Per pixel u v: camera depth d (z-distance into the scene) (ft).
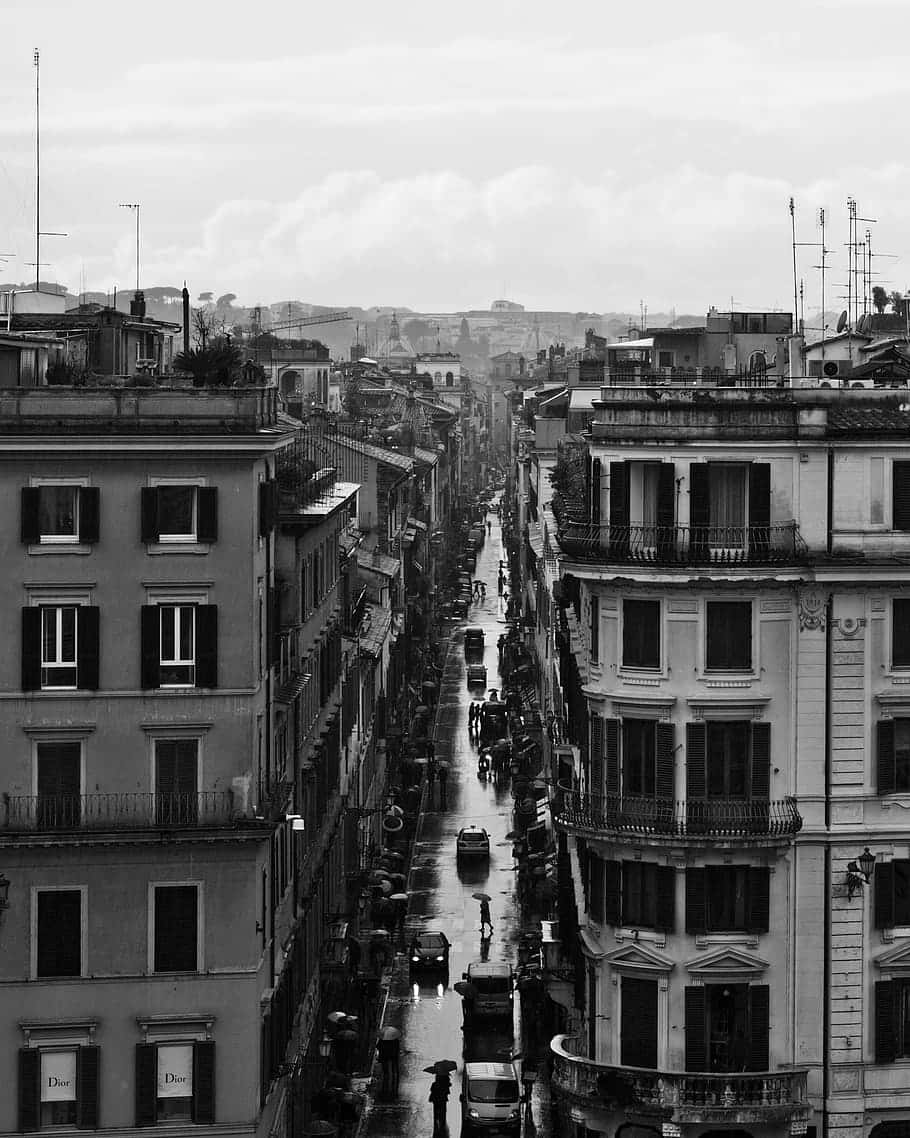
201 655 221.46
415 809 483.92
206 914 221.25
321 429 459.73
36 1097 219.41
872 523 242.58
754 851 242.17
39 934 219.41
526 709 560.20
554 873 356.79
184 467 220.43
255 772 224.33
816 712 242.37
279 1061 241.35
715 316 431.84
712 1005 244.83
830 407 248.11
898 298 447.42
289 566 273.13
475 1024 321.93
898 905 244.63
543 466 584.81
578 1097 246.68
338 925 329.93
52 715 220.02
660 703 242.37
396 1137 279.28
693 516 241.35
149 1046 220.43
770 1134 242.78
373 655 443.32
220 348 265.13
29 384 239.71
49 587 219.41
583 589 273.75
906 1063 245.24
